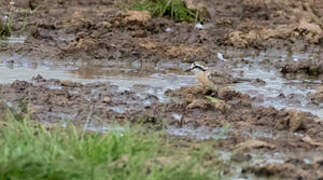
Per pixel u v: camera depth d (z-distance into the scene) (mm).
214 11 35562
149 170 15289
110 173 14977
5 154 14781
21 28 31922
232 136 18953
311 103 23188
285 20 34750
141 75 26203
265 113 20703
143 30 31766
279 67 28422
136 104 21719
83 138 16422
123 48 28906
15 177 14320
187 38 31406
